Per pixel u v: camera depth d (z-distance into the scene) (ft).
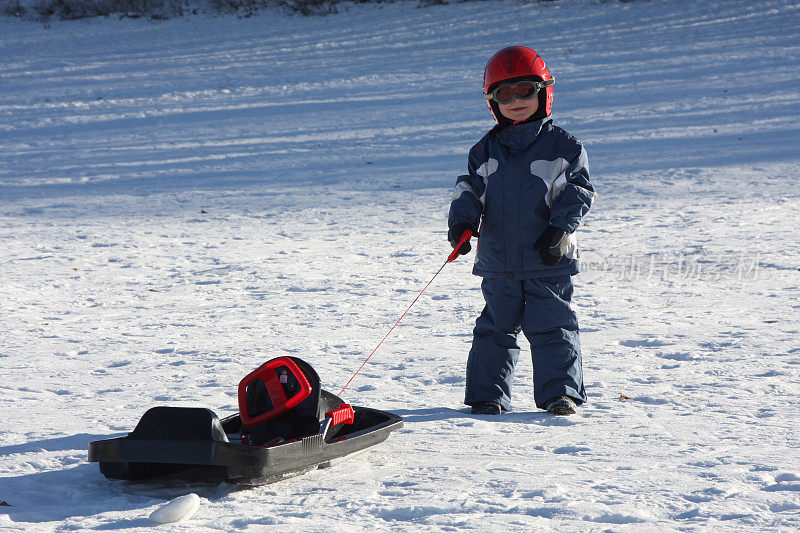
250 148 151.33
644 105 167.73
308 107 184.75
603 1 253.85
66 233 87.45
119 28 259.39
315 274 64.95
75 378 36.19
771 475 22.67
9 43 248.11
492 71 30.89
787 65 190.08
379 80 205.57
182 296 57.67
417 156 138.41
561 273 31.19
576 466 23.76
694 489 21.36
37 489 21.95
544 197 30.66
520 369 38.70
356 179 123.75
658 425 28.45
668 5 246.47
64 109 191.42
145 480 22.85
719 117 154.71
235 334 45.73
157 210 104.12
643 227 82.69
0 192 120.37
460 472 23.26
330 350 41.78
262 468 21.33
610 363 38.22
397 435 27.63
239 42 245.24
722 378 35.19
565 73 200.23
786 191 101.04
